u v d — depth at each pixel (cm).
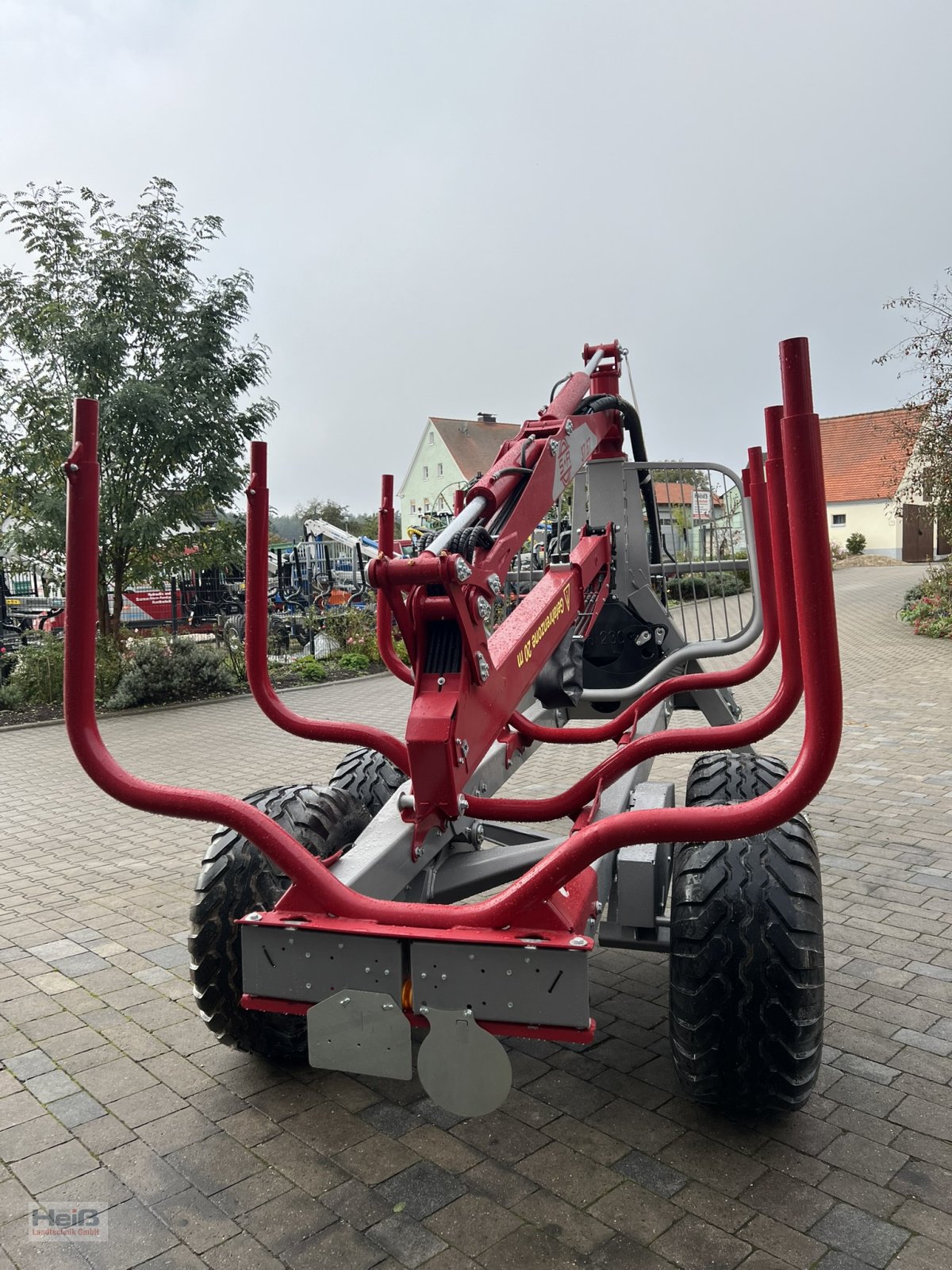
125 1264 229
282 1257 230
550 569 364
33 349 1210
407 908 240
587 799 308
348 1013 235
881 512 3991
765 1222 237
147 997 375
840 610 2050
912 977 373
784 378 185
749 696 1070
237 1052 331
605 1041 333
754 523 374
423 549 308
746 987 251
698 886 260
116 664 1207
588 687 508
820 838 543
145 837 612
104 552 1251
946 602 1616
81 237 1238
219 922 291
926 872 487
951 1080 302
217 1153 272
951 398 1474
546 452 335
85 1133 284
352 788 392
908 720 893
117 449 1185
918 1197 246
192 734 980
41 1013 362
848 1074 306
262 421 1310
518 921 231
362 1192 253
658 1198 247
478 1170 261
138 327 1244
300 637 1675
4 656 1230
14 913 471
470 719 261
